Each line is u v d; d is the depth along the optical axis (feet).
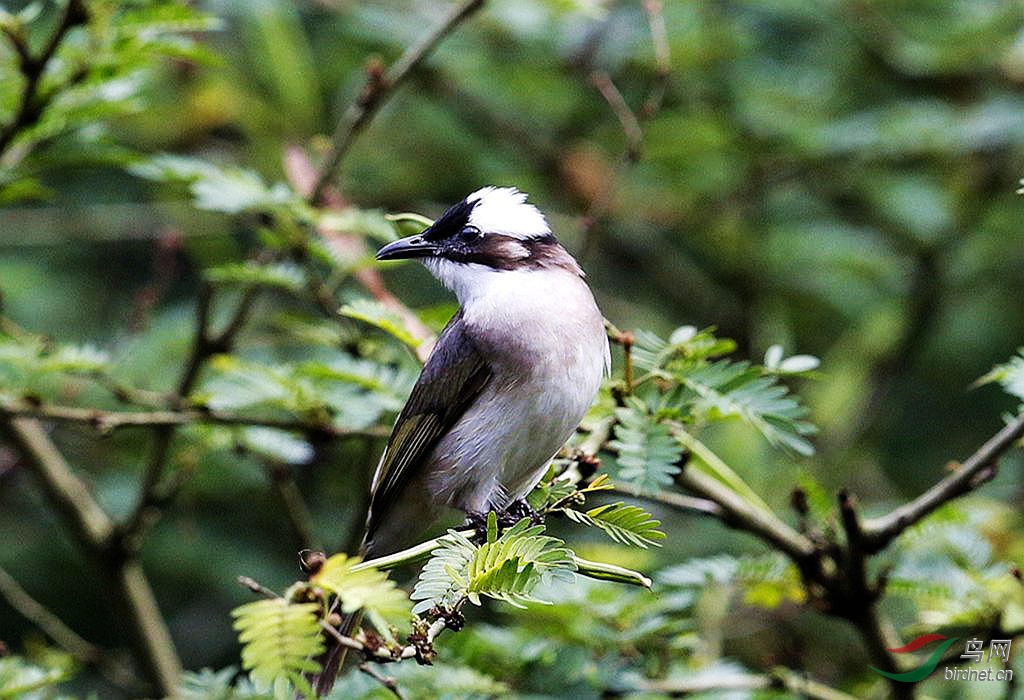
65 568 50.42
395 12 49.42
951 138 46.01
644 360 26.17
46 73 32.07
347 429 31.73
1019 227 50.62
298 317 34.01
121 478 46.83
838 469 46.60
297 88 46.42
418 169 51.72
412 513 28.58
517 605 18.40
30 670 27.20
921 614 29.99
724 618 38.22
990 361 51.88
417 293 51.83
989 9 47.73
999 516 36.55
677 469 23.67
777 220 53.36
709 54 49.83
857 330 51.49
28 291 49.75
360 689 26.55
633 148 35.40
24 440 39.27
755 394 24.57
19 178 32.53
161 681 38.73
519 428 27.07
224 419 32.09
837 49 50.67
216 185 31.65
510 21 46.62
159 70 45.83
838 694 30.30
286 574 47.88
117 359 38.52
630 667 28.55
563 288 27.84
